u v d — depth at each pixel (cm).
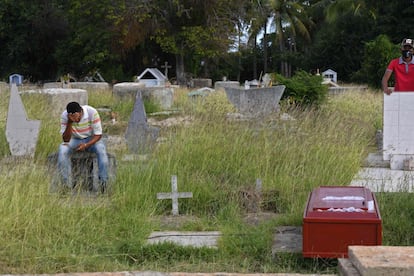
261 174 976
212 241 741
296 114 1328
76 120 929
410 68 1185
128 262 688
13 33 5419
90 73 4912
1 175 870
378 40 3231
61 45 5109
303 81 1903
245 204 879
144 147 1096
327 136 1107
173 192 867
